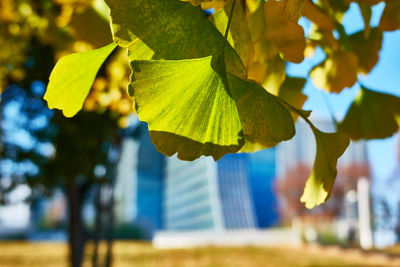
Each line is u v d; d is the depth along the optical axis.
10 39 2.88
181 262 12.55
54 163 5.18
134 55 0.37
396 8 0.53
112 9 0.37
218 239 27.59
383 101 0.70
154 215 54.75
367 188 18.84
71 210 6.48
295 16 0.46
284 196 39.41
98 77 2.24
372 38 0.69
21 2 2.41
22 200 5.72
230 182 53.09
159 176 57.47
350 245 18.02
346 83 0.63
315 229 21.75
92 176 5.61
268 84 0.50
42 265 11.46
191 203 53.66
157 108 0.36
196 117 0.37
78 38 0.60
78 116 4.73
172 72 0.36
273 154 55.34
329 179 0.41
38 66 4.22
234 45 0.41
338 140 0.43
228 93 0.38
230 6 0.42
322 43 0.62
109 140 5.60
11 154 5.22
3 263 11.69
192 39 0.38
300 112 0.43
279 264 12.08
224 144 0.36
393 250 14.32
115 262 11.66
